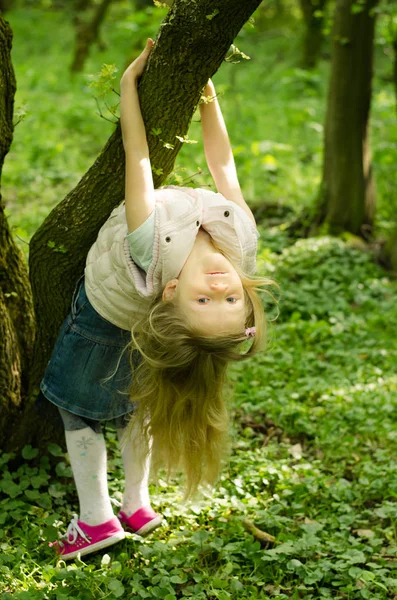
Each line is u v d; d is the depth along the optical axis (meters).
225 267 2.82
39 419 3.77
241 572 3.31
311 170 9.27
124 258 2.93
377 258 7.18
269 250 6.87
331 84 7.30
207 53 2.98
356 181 7.37
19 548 3.25
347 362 5.40
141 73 3.09
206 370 2.88
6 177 8.48
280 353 5.38
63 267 3.46
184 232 2.80
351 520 3.63
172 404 2.99
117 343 3.28
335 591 3.27
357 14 7.08
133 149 2.98
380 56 14.91
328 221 7.41
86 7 17.34
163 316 2.82
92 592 3.07
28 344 3.90
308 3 14.36
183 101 3.07
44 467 3.77
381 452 4.28
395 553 3.49
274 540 3.53
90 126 10.50
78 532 3.32
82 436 3.35
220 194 3.02
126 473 3.47
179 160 8.71
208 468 3.22
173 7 2.96
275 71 15.59
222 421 3.08
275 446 4.30
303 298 6.25
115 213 3.16
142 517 3.45
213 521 3.60
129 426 3.19
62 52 17.39
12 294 3.79
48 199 7.98
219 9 2.87
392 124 10.27
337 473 4.18
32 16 20.28
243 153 9.50
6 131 3.51
